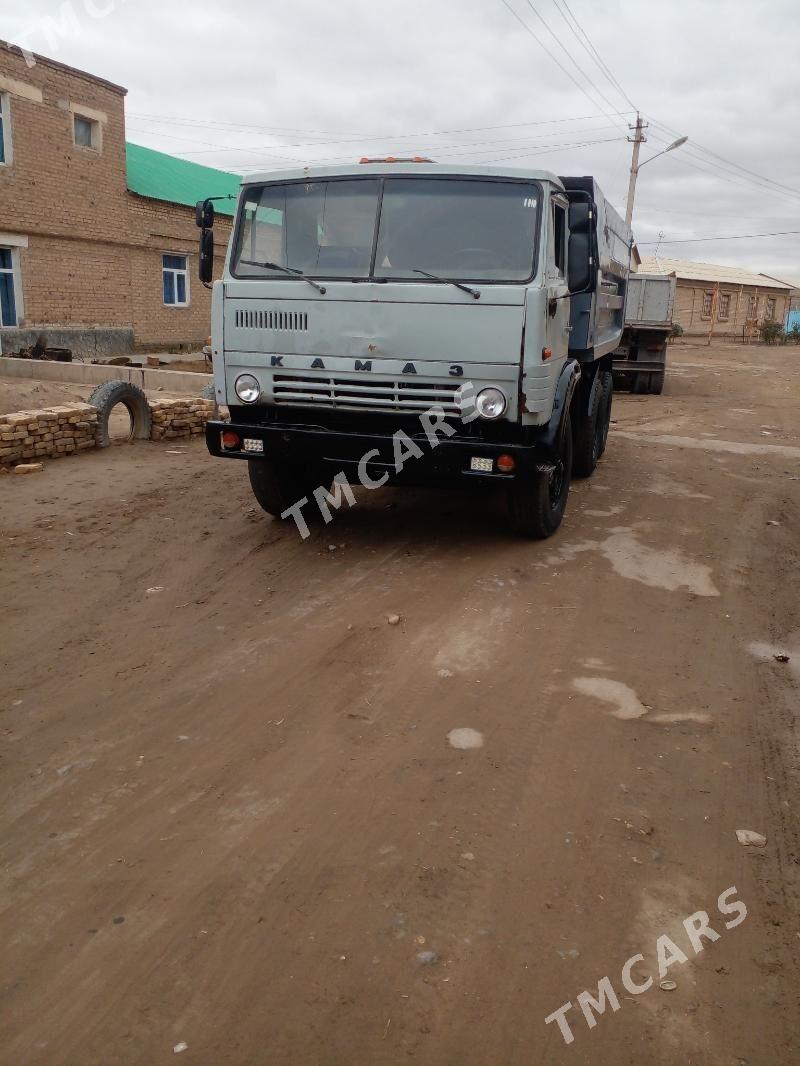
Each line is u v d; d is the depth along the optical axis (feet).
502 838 10.59
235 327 20.22
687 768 12.23
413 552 21.85
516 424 19.25
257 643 16.25
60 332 67.97
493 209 19.08
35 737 12.91
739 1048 7.81
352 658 15.56
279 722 13.33
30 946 8.90
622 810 11.20
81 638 16.49
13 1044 7.78
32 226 64.28
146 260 76.13
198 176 91.04
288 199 20.12
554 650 16.03
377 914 9.32
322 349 19.52
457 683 14.65
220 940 8.95
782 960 8.83
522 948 8.89
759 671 15.48
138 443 36.22
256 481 23.12
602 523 24.91
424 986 8.39
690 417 49.83
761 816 11.19
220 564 20.85
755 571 21.07
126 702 13.97
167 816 11.00
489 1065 7.59
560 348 21.04
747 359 104.73
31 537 22.75
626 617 17.76
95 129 68.69
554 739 12.89
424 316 18.67
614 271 32.42
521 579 19.83
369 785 11.66
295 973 8.53
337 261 19.62
